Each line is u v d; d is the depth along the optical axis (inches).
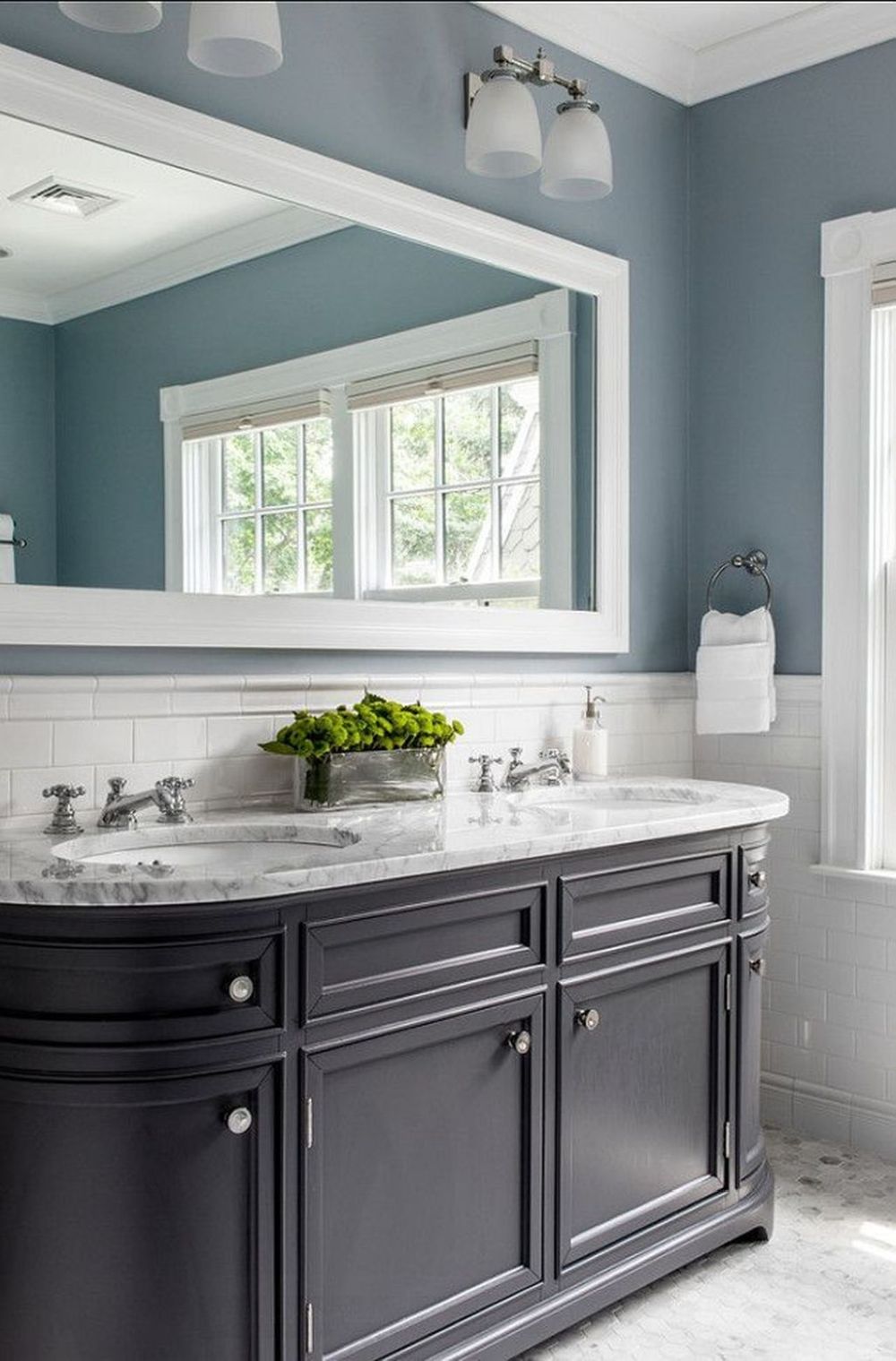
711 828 100.5
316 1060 76.2
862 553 128.1
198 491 98.8
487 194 119.6
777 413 135.3
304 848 91.4
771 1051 136.8
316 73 105.7
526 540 123.0
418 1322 82.1
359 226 108.7
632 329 135.0
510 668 123.7
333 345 107.4
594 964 93.7
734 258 138.6
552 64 116.2
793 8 126.7
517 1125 89.0
